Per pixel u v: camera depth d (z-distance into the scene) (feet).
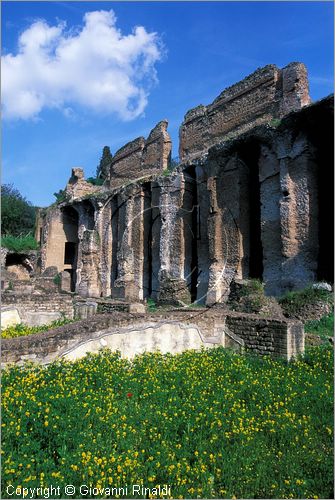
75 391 18.84
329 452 17.08
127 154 112.57
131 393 20.48
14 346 22.98
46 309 42.27
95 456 14.70
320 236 55.77
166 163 98.43
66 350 24.59
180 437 17.39
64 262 128.36
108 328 26.63
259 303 38.75
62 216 127.03
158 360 26.58
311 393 22.00
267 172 60.70
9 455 14.26
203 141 84.48
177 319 30.37
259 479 15.08
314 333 36.09
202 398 20.30
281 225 56.44
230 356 29.84
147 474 14.70
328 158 56.95
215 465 15.55
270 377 25.20
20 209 170.30
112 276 102.06
